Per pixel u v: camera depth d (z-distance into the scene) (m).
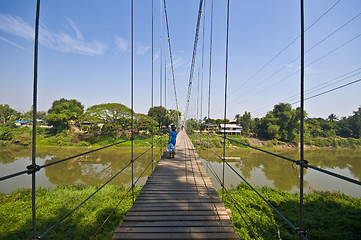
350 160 20.94
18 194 7.96
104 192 8.00
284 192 8.78
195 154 6.84
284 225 5.48
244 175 13.19
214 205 2.68
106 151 21.16
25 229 5.16
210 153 21.05
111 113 26.53
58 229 5.17
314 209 6.85
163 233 2.03
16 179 11.34
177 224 2.20
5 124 30.84
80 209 6.29
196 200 2.83
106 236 4.70
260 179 12.41
